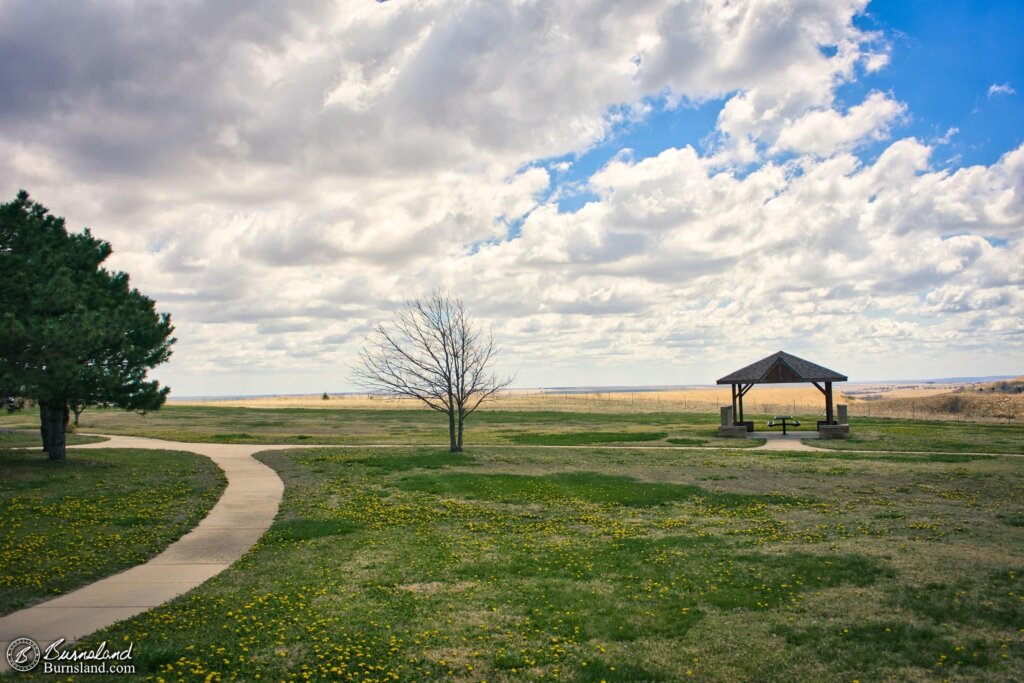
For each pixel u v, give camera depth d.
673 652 8.74
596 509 18.83
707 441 40.06
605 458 31.22
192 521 17.23
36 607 10.62
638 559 13.20
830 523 16.06
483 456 32.25
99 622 9.93
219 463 29.70
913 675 7.85
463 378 35.59
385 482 23.95
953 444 34.59
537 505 19.50
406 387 36.06
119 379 26.92
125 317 28.02
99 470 26.34
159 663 8.39
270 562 13.34
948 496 19.42
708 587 11.26
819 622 9.52
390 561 13.32
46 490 21.25
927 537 14.21
